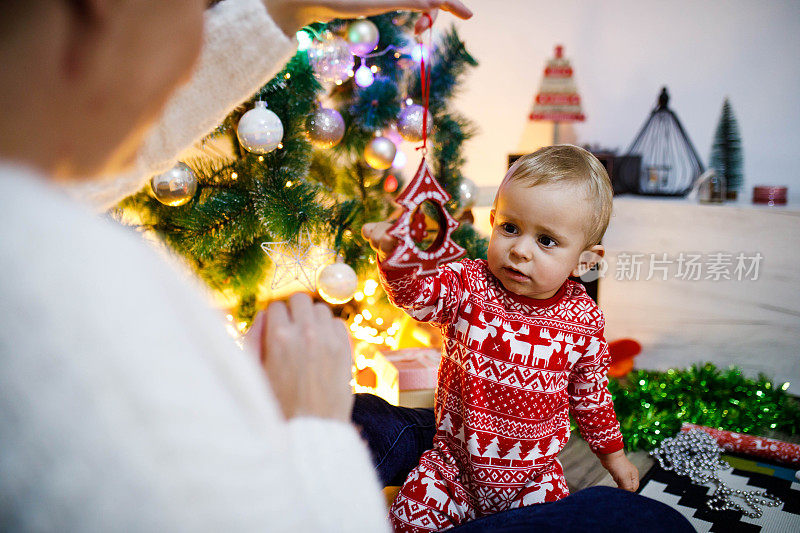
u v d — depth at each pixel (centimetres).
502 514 75
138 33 28
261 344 40
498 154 321
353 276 167
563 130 318
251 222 179
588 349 119
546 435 118
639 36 295
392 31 195
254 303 205
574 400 125
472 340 115
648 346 260
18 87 25
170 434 22
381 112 192
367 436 120
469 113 317
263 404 28
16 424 21
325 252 197
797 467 178
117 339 22
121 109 29
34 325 21
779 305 238
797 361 237
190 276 34
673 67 291
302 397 38
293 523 25
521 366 114
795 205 249
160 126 58
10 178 24
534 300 117
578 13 303
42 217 23
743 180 283
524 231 108
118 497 21
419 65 198
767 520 150
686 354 254
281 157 187
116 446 21
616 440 123
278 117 171
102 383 21
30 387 21
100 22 26
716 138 283
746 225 239
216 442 23
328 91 210
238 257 191
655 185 284
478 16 310
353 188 218
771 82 273
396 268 98
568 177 106
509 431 115
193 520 22
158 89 30
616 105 305
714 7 279
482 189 316
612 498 69
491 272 121
